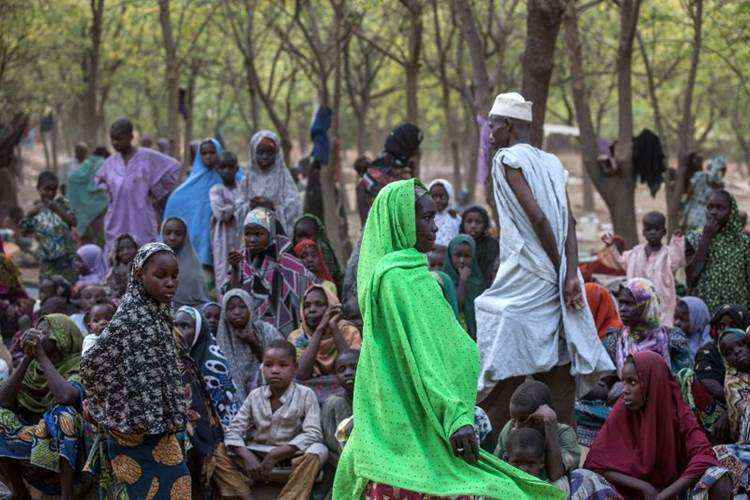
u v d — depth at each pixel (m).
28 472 8.25
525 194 7.20
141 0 24.11
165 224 11.05
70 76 28.86
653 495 7.03
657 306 8.96
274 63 24.75
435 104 38.00
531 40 11.48
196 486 8.03
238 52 30.58
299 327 10.54
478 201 38.94
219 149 13.92
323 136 16.86
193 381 7.89
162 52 28.62
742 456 7.60
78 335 8.41
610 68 27.84
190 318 8.34
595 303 9.35
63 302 10.58
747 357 7.85
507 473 5.58
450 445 5.39
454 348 5.57
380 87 35.06
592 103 33.44
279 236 10.96
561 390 7.62
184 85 34.97
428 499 5.53
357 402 5.55
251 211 10.90
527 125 7.54
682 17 21.25
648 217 11.53
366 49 26.27
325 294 9.30
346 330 9.22
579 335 7.33
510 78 27.81
